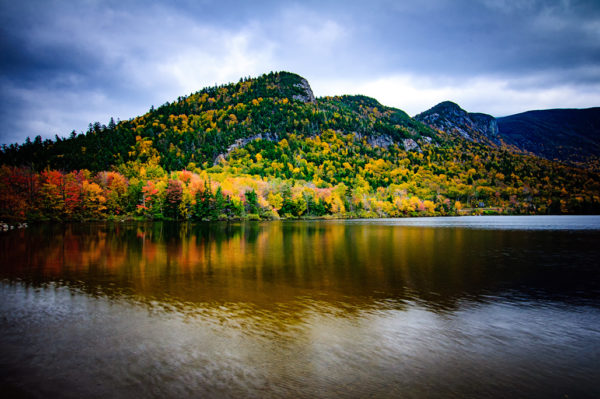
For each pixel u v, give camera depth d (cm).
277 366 1326
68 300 2156
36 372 1273
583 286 2580
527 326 1761
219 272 3016
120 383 1202
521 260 3684
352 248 4631
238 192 11344
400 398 1114
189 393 1140
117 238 5534
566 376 1262
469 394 1139
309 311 1977
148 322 1786
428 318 1870
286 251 4312
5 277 2766
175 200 9819
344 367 1320
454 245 4984
